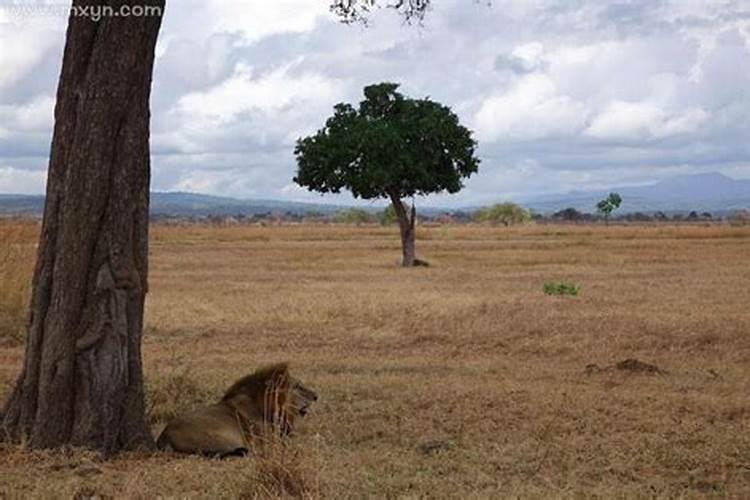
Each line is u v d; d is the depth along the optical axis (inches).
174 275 1368.1
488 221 5551.2
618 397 460.1
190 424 356.2
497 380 522.9
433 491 300.8
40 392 351.3
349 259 1847.9
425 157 1692.9
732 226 4633.4
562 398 456.1
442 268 1578.5
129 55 348.5
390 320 779.4
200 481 306.5
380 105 1759.4
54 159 354.0
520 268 1557.6
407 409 437.7
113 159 350.6
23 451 340.2
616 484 313.3
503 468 333.4
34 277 359.3
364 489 300.5
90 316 351.9
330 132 1747.0
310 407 440.8
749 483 317.7
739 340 672.4
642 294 1024.9
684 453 350.9
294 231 3639.3
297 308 865.5
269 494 285.7
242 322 774.5
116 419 352.5
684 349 643.5
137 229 357.7
